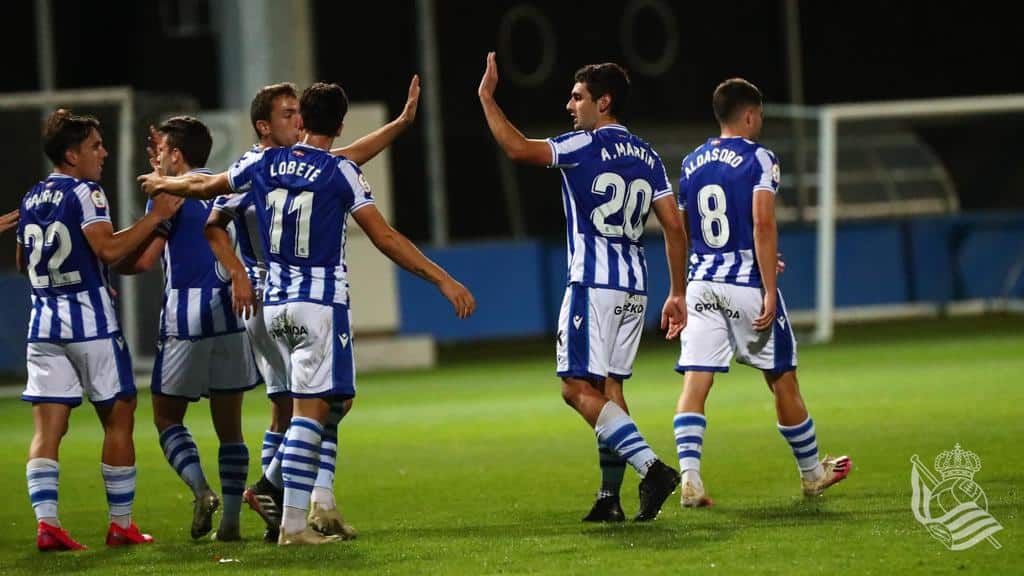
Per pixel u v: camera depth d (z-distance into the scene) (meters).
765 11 81.50
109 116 51.38
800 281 71.56
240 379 21.25
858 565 16.80
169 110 51.81
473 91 77.12
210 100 75.88
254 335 20.83
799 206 74.75
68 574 18.20
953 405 34.81
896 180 77.88
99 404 20.67
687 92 80.06
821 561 17.09
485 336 66.56
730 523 20.11
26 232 20.62
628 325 20.80
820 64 82.06
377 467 29.00
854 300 72.00
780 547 18.06
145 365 51.66
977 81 84.56
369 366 56.38
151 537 21.25
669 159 76.44
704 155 22.44
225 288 21.16
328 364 19.48
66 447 34.56
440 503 23.84
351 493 25.50
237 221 20.97
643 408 38.44
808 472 22.39
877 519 19.97
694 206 22.47
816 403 37.25
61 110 20.95
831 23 82.44
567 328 20.44
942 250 73.94
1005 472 23.73
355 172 19.58
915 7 83.69
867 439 29.27
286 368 20.19
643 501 19.95
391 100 77.50
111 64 77.75
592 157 20.28
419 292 65.88
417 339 57.00
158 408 21.45
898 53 83.38
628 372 20.97
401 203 74.75
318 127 19.80
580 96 20.73
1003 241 74.56
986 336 58.38
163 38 76.31
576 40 78.81
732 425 33.22
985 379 41.06
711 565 17.06
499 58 77.31
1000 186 78.81
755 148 22.03
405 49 77.75
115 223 50.88
